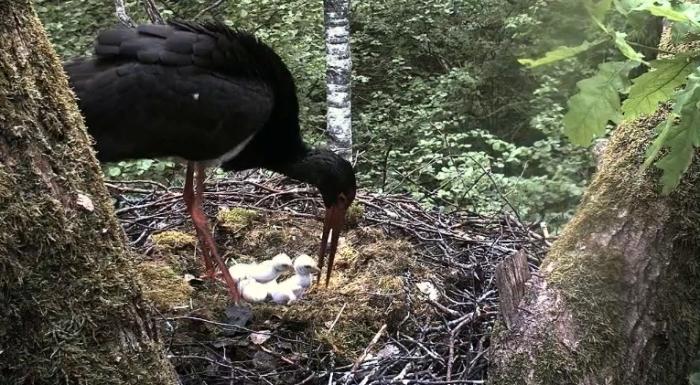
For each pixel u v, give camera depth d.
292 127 1.50
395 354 1.19
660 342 1.03
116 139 1.30
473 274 1.45
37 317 0.69
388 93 4.20
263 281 1.36
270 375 1.12
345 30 2.72
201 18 3.29
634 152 1.09
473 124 3.86
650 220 1.04
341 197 1.48
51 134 0.72
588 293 1.03
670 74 0.59
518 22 3.49
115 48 1.31
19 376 0.69
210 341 1.21
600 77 0.57
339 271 1.50
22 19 0.71
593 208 1.10
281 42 3.46
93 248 0.74
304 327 1.29
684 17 0.56
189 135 1.33
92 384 0.72
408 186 2.85
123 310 0.75
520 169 3.15
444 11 4.21
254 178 1.98
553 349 1.00
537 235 1.60
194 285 1.43
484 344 1.21
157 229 1.62
